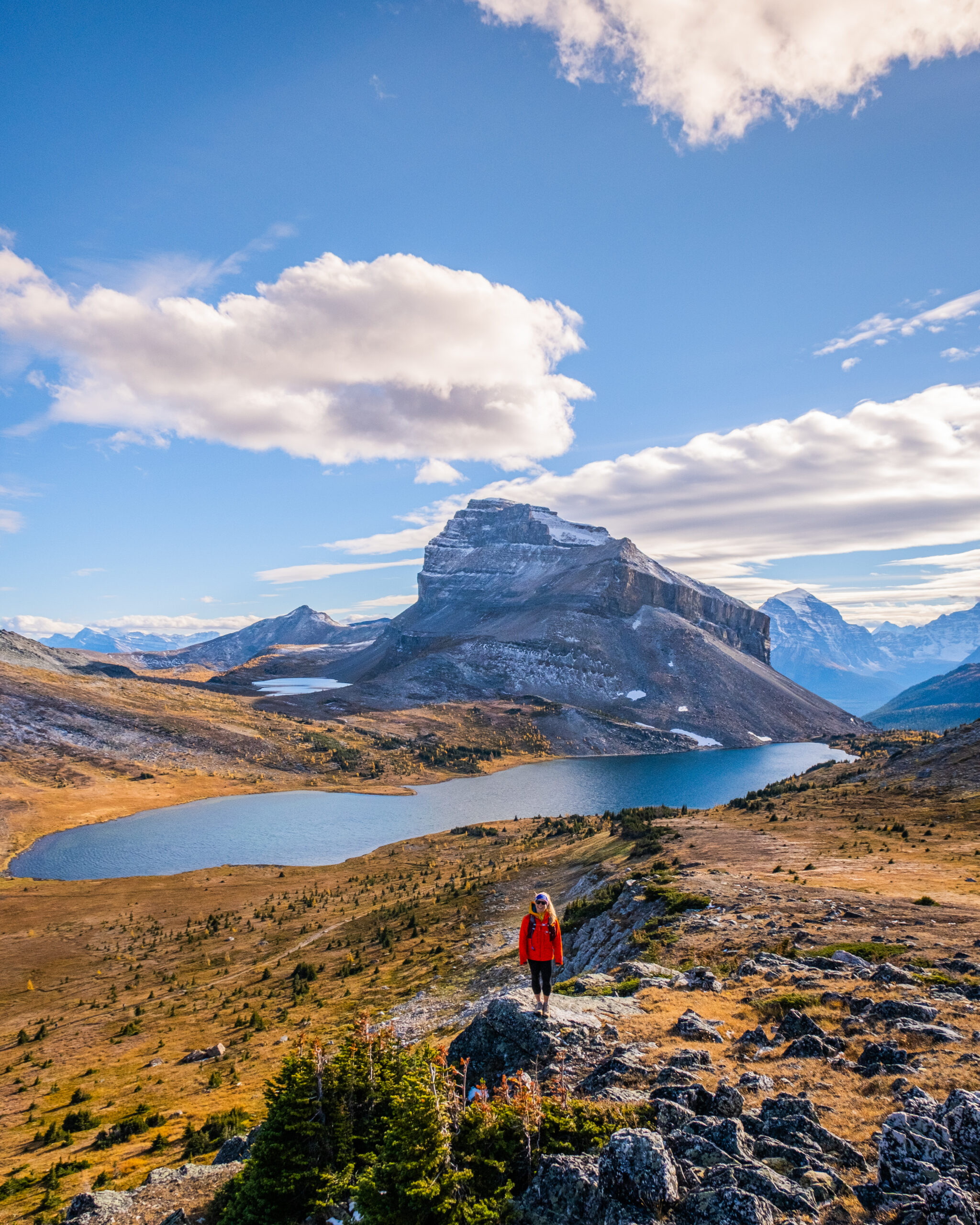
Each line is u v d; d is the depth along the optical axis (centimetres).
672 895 5719
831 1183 1034
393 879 15738
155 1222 1912
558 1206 1106
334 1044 2134
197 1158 4150
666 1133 1227
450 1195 1156
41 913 14212
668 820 13325
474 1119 1295
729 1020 2003
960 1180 975
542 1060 1723
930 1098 1262
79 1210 2053
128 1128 4972
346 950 10700
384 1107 1586
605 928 6328
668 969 3316
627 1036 1852
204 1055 6969
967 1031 1703
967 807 9544
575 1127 1288
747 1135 1208
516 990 2080
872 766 15250
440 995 7262
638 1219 1012
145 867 18562
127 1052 7500
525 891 12044
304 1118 1585
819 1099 1380
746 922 4288
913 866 6350
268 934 12331
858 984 2270
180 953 11662
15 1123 5772
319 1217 1443
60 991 10244
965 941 3158
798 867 6856
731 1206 970
